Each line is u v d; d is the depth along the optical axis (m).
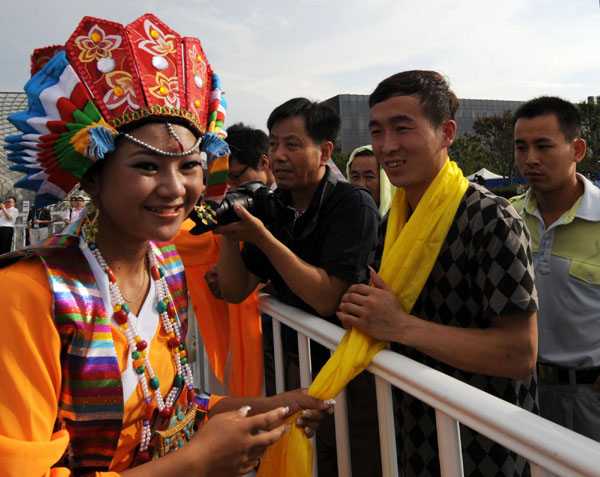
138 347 0.91
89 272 0.85
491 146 42.66
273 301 1.86
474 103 74.00
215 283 2.02
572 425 1.99
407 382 1.02
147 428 0.94
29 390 0.71
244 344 1.98
